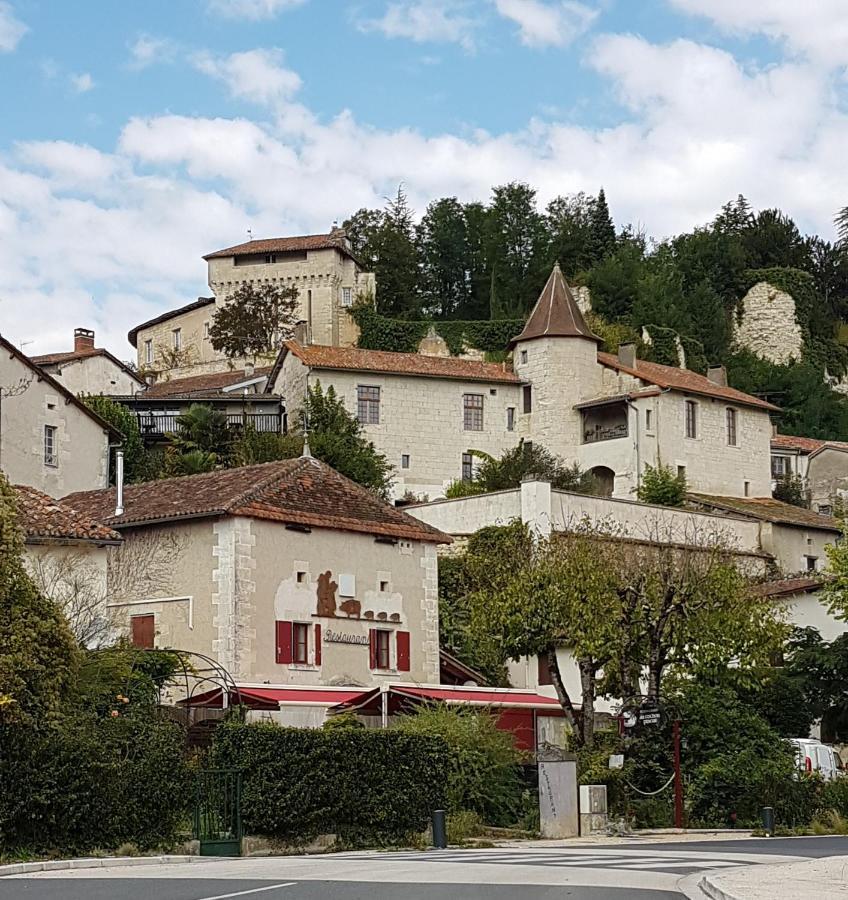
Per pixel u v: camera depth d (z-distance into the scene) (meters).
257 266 107.38
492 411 79.88
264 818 27.05
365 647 41.09
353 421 74.81
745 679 38.38
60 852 24.42
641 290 116.50
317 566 40.22
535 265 131.75
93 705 28.08
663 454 77.31
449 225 136.25
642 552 46.00
